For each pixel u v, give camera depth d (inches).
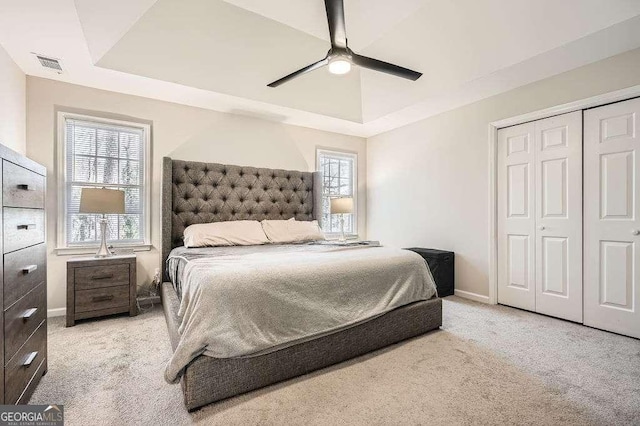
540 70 95.0
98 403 52.7
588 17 72.1
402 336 78.7
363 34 93.1
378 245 103.5
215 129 129.3
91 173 108.0
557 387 58.4
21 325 50.1
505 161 114.2
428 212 141.0
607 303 88.7
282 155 147.3
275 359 58.2
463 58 96.7
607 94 86.7
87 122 106.2
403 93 122.0
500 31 84.6
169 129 119.3
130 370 64.3
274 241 120.3
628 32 74.2
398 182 156.5
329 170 167.9
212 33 91.4
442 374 63.0
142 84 104.0
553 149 100.9
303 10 80.0
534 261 105.7
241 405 52.3
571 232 96.6
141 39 87.6
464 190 125.7
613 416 49.8
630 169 84.8
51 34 77.4
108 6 73.6
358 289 71.7
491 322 94.9
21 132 92.9
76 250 103.5
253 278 58.9
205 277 56.7
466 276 124.5
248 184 134.2
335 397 54.9
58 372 63.2
